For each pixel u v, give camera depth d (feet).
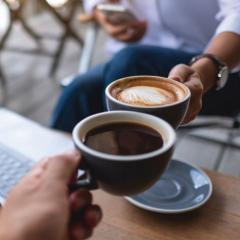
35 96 7.67
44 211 1.06
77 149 1.18
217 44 2.52
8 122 2.90
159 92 1.63
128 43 4.25
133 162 1.08
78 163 1.15
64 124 3.58
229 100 3.49
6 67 9.02
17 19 9.22
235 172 5.02
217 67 2.31
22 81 8.36
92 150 1.13
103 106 3.51
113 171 1.11
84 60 6.10
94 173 1.16
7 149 2.47
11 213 1.09
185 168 2.22
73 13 9.05
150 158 1.09
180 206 1.91
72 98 3.59
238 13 2.62
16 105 7.28
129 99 1.56
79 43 9.33
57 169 1.14
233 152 5.49
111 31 4.24
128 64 3.15
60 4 9.98
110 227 1.77
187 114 1.93
